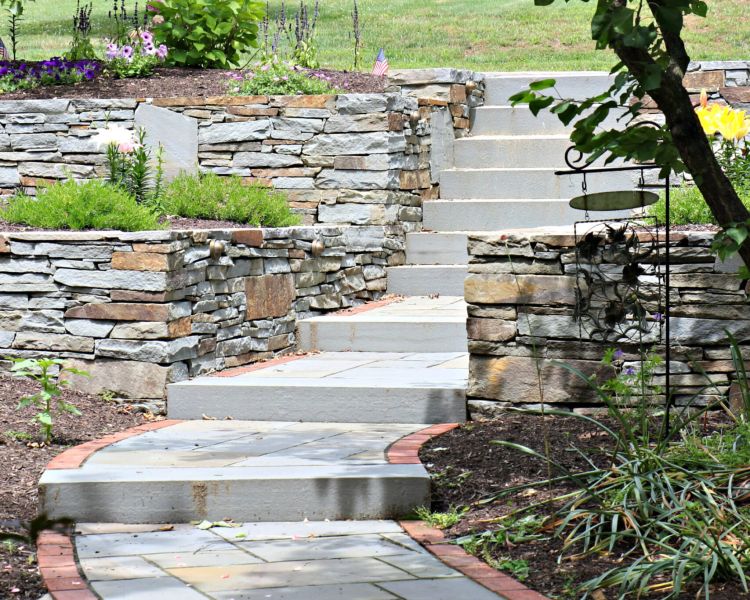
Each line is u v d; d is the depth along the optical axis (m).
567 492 4.66
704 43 17.95
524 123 10.86
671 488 4.20
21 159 9.96
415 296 9.29
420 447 5.45
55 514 4.59
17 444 5.56
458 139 10.58
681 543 4.02
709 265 5.77
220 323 6.98
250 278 7.34
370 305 8.80
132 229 7.14
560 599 3.67
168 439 5.70
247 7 11.82
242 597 3.66
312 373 6.78
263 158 9.50
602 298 5.84
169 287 6.40
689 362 5.81
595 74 11.08
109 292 6.49
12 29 11.81
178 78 10.91
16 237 6.64
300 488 4.67
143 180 8.60
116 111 9.80
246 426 6.10
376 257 9.17
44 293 6.64
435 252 9.55
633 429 5.27
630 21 3.39
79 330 6.59
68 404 5.79
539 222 9.69
